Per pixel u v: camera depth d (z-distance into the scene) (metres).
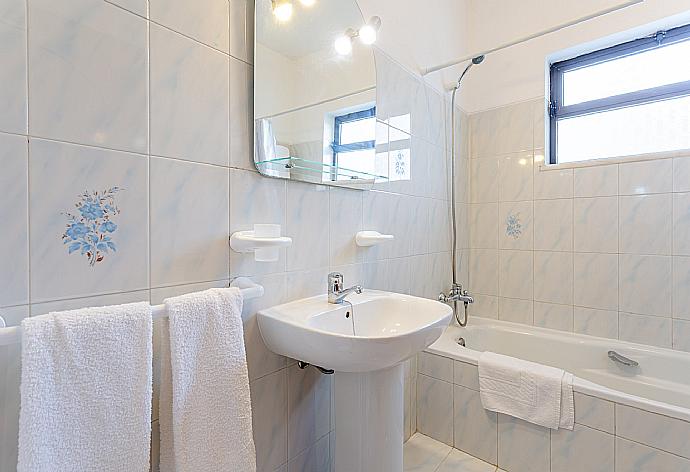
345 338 0.90
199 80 0.96
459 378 1.79
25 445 0.58
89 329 0.66
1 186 0.67
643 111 2.05
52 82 0.73
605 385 1.96
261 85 1.11
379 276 1.68
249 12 1.09
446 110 2.26
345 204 1.47
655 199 1.91
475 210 2.53
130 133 0.83
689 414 1.23
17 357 0.71
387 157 1.73
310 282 1.31
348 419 1.18
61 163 0.74
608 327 2.05
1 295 0.68
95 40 0.78
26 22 0.69
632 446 1.33
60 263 0.74
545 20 2.22
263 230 1.01
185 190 0.94
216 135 1.00
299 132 1.24
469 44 2.51
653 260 1.92
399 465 1.21
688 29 1.92
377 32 1.60
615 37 2.04
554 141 2.33
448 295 2.23
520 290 2.35
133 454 0.70
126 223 0.83
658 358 1.85
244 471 0.88
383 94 1.70
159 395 0.89
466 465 1.68
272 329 1.06
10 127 0.68
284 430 1.24
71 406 0.63
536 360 2.17
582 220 2.12
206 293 0.85
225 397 0.85
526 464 1.58
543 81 2.23
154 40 0.87
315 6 1.32
